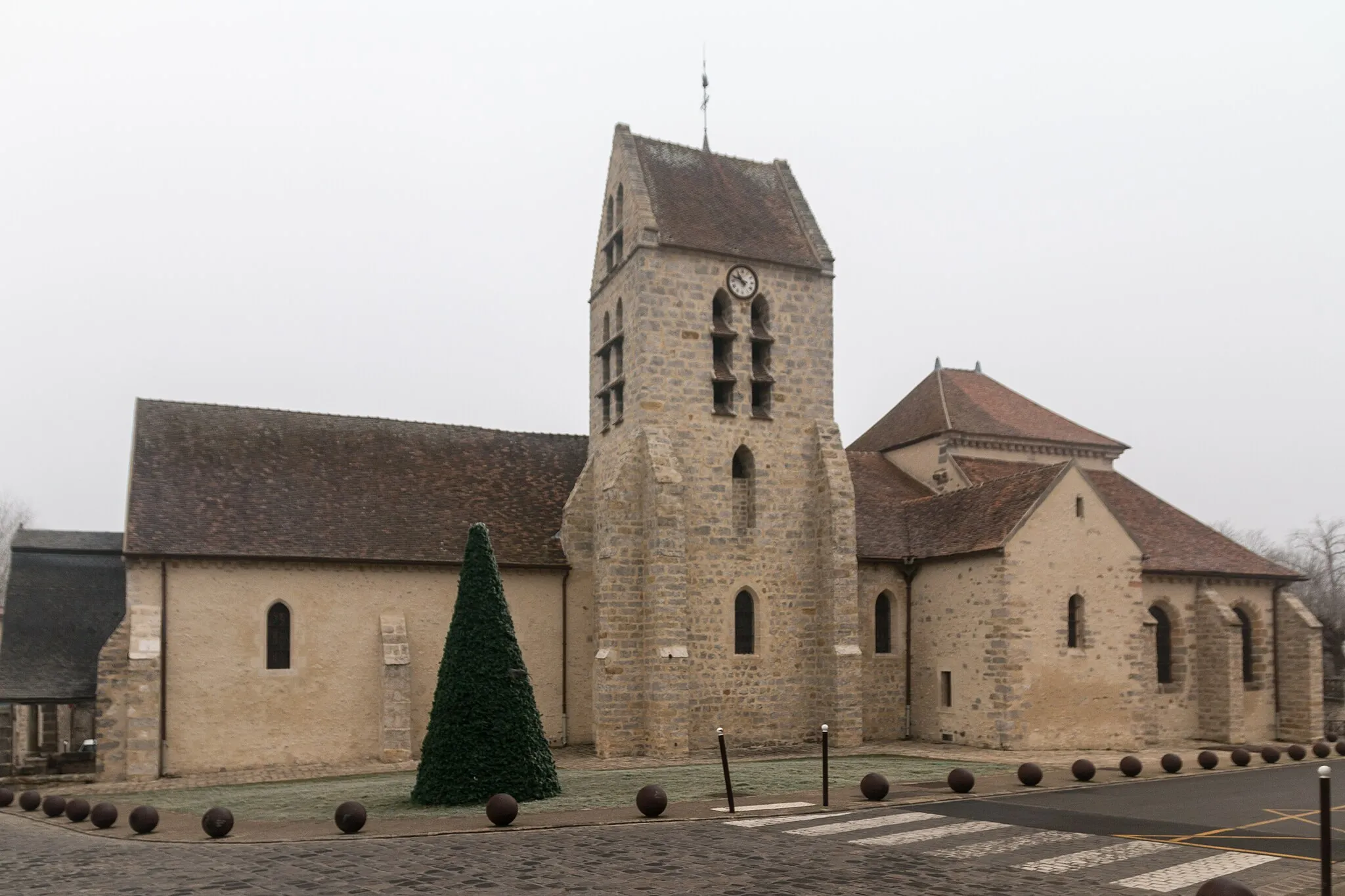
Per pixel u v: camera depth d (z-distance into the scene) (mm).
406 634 30703
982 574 31594
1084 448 42219
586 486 35062
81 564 30938
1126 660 31984
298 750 29516
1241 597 37500
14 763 28562
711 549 32531
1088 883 12672
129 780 26938
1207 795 20656
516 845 15258
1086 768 22891
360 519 32062
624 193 34781
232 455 32344
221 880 12969
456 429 37750
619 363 34750
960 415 41281
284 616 30031
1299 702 37156
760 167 37719
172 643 28469
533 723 21047
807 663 33500
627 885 12469
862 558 34125
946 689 33219
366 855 14594
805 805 19016
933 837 15766
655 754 30344
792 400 34531
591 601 34375
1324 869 11414
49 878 13227
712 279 33719
